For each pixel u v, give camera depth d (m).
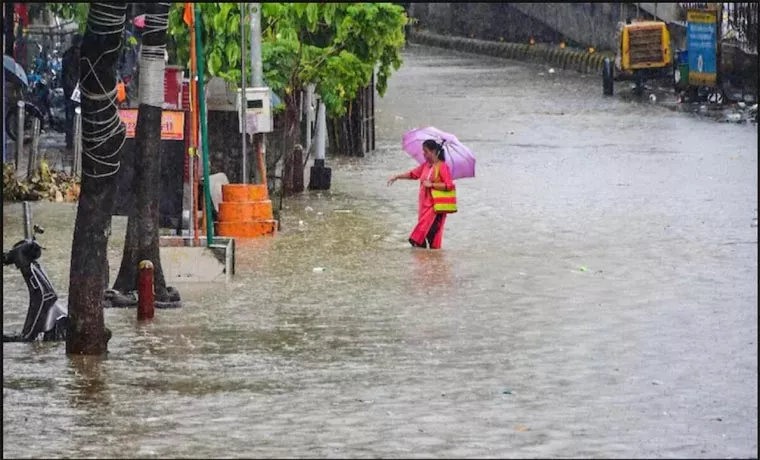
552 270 50.47
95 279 37.78
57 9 87.25
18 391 33.94
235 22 66.06
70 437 29.83
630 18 162.00
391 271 50.19
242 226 57.56
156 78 43.81
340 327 41.28
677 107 120.19
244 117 57.91
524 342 39.34
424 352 38.16
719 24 119.06
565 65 171.50
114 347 38.66
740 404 32.69
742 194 69.81
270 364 36.75
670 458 28.20
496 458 28.16
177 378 35.25
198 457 28.30
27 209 39.97
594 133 101.31
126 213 51.78
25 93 88.19
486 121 111.38
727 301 45.00
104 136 37.19
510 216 63.47
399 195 70.62
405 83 151.50
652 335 40.22
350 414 31.75
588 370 36.09
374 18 71.19
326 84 69.69
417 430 30.34
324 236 57.75
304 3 68.69
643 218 62.59
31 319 39.72
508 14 198.38
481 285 47.66
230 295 46.00
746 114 110.69
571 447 28.98
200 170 55.62
